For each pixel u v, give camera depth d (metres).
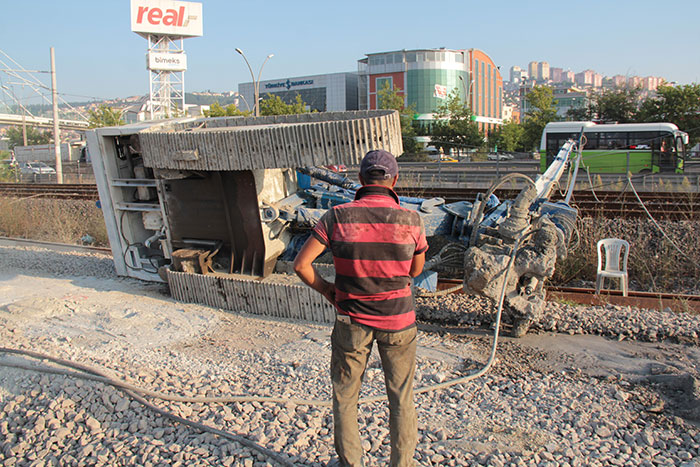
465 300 6.79
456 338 5.92
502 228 5.70
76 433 3.89
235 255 7.46
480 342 5.77
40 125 70.12
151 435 3.76
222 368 5.05
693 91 40.62
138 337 6.00
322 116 7.93
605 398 4.28
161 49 75.62
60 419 4.04
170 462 3.45
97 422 3.96
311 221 7.12
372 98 89.88
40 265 9.49
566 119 52.16
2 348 5.18
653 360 5.14
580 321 6.04
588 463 3.36
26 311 6.79
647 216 10.88
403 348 3.06
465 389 4.53
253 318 6.66
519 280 5.92
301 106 46.88
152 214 7.84
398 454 3.04
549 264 5.57
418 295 6.81
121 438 3.77
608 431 3.74
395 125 5.91
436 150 48.94
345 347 3.04
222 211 7.31
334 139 5.85
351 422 3.12
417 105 87.00
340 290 3.04
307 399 4.23
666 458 3.43
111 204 8.07
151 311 6.87
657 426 3.87
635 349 5.46
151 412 4.00
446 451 3.49
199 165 6.59
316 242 3.00
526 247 5.70
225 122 8.52
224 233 7.42
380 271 2.94
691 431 3.76
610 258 7.39
